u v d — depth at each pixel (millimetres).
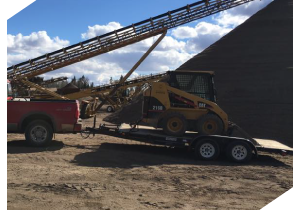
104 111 32062
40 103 9453
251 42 23719
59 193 5168
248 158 8750
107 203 4789
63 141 10875
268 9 27156
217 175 7078
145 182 6184
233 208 4832
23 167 6836
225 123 9547
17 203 4586
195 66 23062
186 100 9602
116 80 28578
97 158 8305
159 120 9664
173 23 20594
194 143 9055
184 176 6828
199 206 4867
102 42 20531
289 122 15555
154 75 28031
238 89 19016
